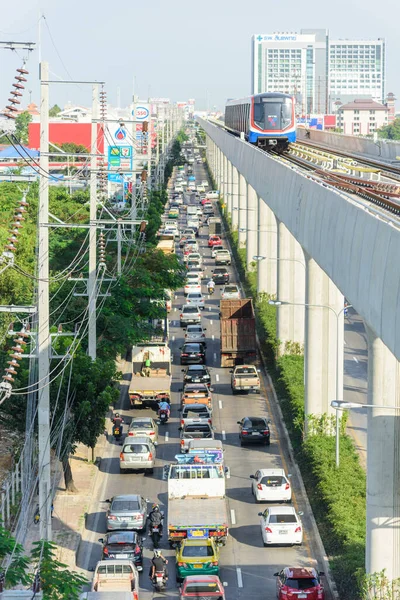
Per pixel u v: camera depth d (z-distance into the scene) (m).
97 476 92.38
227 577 69.38
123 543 69.75
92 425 87.06
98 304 119.25
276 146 177.25
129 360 137.12
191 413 105.94
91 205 104.50
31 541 73.19
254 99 179.50
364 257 58.69
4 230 129.25
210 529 73.19
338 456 87.12
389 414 63.06
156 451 99.81
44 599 52.59
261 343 143.25
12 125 48.44
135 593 62.59
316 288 99.06
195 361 134.75
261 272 168.12
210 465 78.12
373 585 61.94
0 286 112.88
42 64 69.69
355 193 89.19
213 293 186.25
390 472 62.94
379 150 173.25
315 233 81.31
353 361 134.50
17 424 84.25
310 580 63.00
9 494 81.25
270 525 74.31
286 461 96.62
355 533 71.75
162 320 141.62
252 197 197.50
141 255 149.75
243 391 121.44
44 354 68.31
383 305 52.78
